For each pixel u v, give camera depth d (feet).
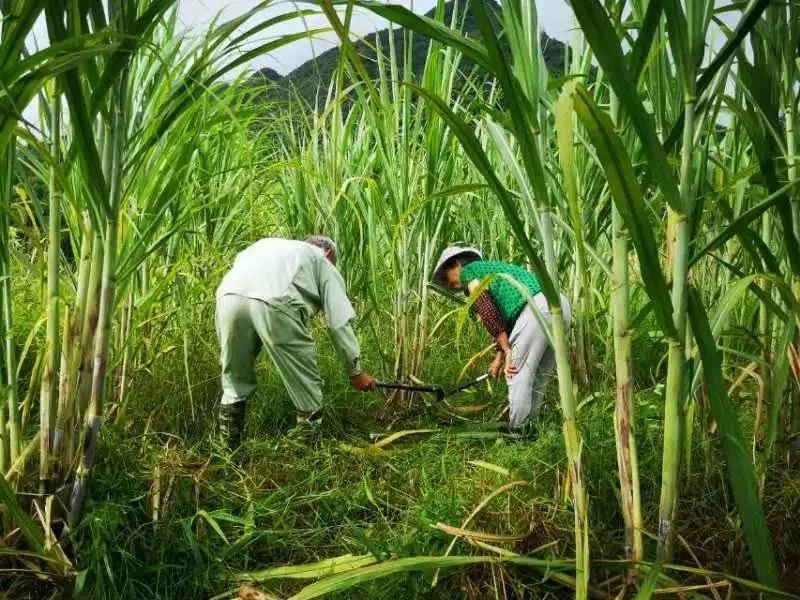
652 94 5.87
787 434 7.32
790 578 5.99
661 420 8.51
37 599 6.22
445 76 11.91
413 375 13.46
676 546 6.50
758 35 5.56
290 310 10.88
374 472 9.78
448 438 10.22
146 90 6.88
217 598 6.48
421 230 13.08
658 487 7.24
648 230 4.42
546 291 5.13
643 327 12.35
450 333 16.01
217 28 5.90
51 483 6.33
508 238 14.51
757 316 8.29
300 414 11.43
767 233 7.28
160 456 8.69
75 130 5.16
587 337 11.69
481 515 7.29
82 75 5.85
